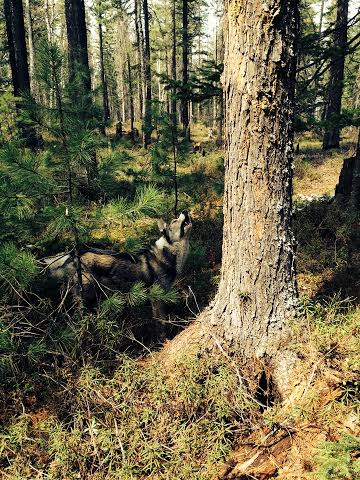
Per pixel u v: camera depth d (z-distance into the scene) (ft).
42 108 14.19
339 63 50.57
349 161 31.30
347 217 26.32
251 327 13.41
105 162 15.58
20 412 13.42
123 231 26.25
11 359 13.70
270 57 11.61
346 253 21.93
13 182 14.48
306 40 23.30
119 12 114.83
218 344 13.71
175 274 19.10
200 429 11.60
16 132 23.77
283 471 10.26
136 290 16.16
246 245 13.12
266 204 12.67
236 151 12.72
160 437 11.79
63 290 16.70
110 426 12.42
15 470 11.35
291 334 13.16
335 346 12.34
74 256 16.96
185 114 80.07
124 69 139.33
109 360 14.93
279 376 12.76
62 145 14.71
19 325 15.56
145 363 15.47
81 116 15.03
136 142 92.94
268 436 11.26
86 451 11.60
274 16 11.30
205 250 25.25
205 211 32.94
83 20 36.01
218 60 106.01
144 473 11.12
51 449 11.68
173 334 18.53
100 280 17.25
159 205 15.08
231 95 12.47
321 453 8.79
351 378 11.62
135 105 186.19
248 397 12.53
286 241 13.14
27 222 16.19
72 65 15.53
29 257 14.42
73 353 14.42
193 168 52.65
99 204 15.66
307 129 25.30
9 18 48.57
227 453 11.11
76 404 13.07
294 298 13.62
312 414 11.20
